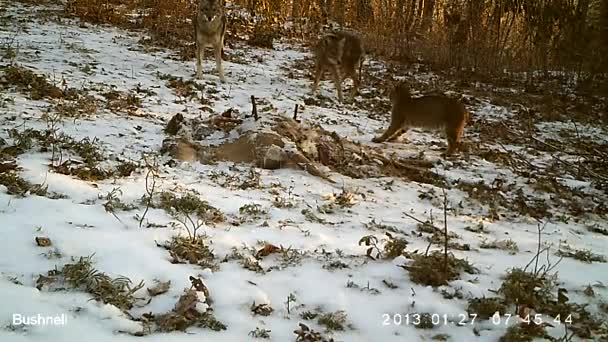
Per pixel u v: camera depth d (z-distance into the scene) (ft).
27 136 23.43
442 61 60.03
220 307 13.20
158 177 21.81
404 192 24.86
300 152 25.88
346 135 33.86
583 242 20.97
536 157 33.91
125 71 40.42
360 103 43.24
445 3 74.08
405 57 60.85
